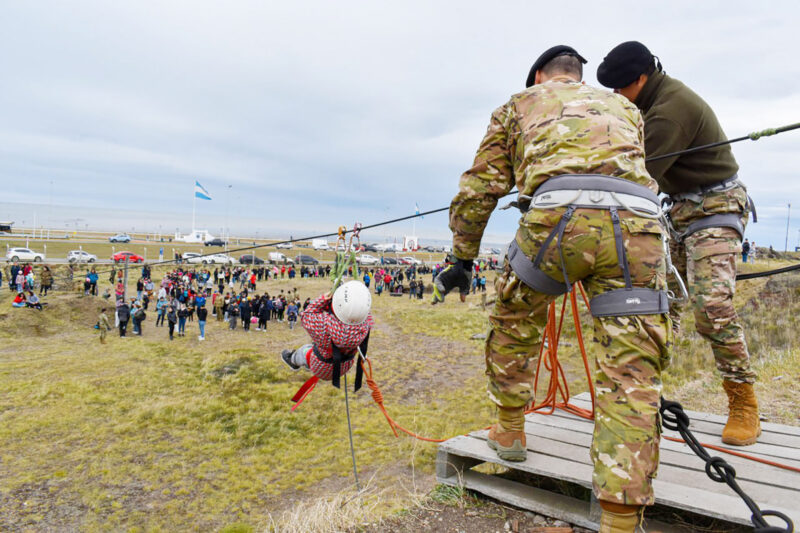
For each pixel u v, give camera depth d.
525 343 2.42
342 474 11.86
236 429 15.27
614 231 1.77
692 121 2.78
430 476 11.03
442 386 19.23
